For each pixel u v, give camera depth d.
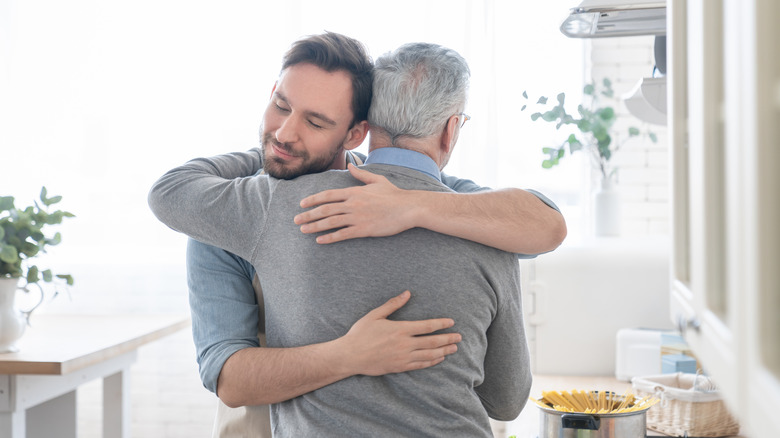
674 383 2.31
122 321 2.99
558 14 3.22
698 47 0.74
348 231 1.22
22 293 3.42
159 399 3.44
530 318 2.99
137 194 3.43
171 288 3.43
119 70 3.42
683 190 0.92
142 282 3.43
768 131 0.45
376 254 1.24
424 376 1.24
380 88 1.33
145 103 3.41
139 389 3.44
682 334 0.90
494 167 3.16
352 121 1.37
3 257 2.27
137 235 3.43
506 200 1.31
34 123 3.45
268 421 1.47
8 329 2.33
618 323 2.96
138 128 3.42
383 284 1.24
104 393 2.79
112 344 2.48
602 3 1.88
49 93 3.44
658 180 3.26
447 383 1.25
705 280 0.71
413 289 1.24
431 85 1.31
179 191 1.34
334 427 1.23
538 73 3.23
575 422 1.64
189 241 1.42
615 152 3.28
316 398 1.24
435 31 3.23
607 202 3.13
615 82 3.26
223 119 3.39
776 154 0.45
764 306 0.47
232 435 1.47
